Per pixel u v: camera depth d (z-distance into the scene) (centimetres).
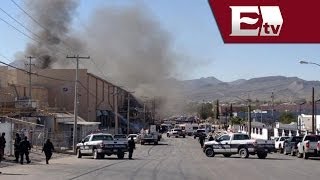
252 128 11012
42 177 2253
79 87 9006
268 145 4209
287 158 4325
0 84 7769
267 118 14288
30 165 3119
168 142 8988
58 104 9031
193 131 13488
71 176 2309
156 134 8081
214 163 3391
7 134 3819
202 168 2869
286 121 11781
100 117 10069
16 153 3322
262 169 2825
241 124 12750
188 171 2630
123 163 3362
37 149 4641
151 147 6894
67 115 7769
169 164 3247
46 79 9075
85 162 3494
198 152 5378
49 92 9044
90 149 4069
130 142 4009
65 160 3791
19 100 6762
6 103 6656
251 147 4206
